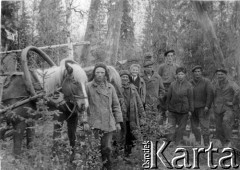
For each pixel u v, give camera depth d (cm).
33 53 898
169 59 945
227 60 1220
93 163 559
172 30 1694
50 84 616
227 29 1314
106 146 581
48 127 542
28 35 1030
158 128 647
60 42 1169
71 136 637
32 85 600
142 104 682
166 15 1731
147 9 1842
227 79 854
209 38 1245
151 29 1744
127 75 682
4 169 529
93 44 1445
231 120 825
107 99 584
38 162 514
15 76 625
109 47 1327
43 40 1112
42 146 517
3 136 620
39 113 525
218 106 848
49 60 662
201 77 872
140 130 642
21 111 597
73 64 620
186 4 1666
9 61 786
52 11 1180
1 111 570
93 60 1434
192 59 1357
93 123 573
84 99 587
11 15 533
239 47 1152
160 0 1788
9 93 612
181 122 869
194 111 878
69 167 557
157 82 845
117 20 1339
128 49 1830
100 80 587
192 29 1484
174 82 870
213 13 1334
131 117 672
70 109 620
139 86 731
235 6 1334
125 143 691
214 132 939
